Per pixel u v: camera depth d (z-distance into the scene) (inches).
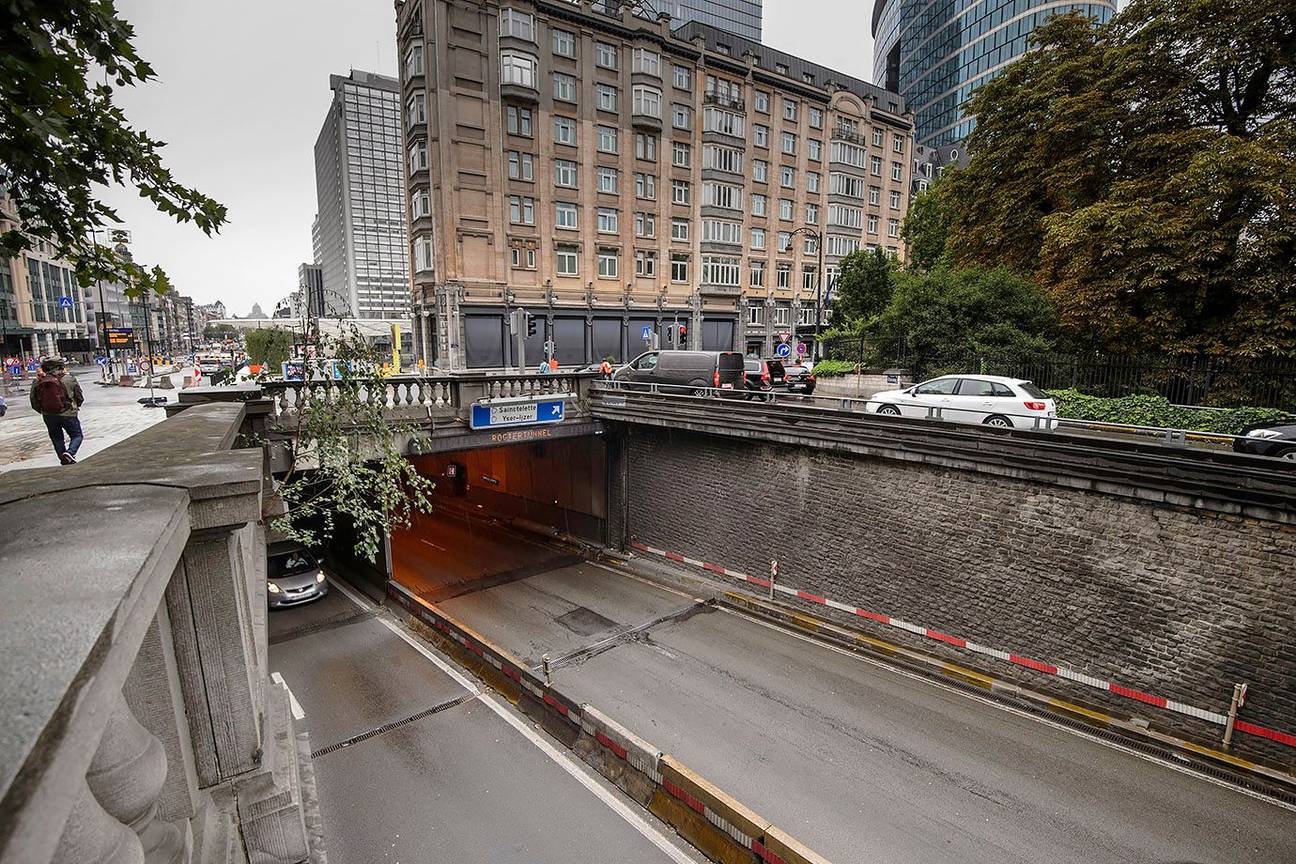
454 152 1425.9
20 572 57.5
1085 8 2930.6
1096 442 386.0
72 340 2352.4
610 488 754.8
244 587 143.9
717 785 339.3
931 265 1562.5
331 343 364.8
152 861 73.7
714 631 537.0
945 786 337.4
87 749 37.8
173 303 5275.6
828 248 2107.5
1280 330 685.3
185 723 103.3
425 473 1179.9
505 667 433.1
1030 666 421.1
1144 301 790.5
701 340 1871.3
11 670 39.4
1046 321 869.8
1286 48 753.0
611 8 1815.9
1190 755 352.5
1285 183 660.1
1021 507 421.4
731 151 1846.7
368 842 299.7
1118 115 837.8
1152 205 753.0
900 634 489.1
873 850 295.6
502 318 1513.3
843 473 520.1
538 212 1544.0
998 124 1000.2
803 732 386.0
